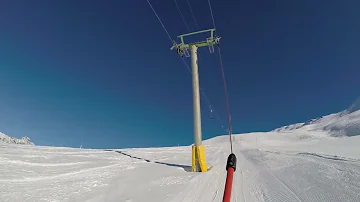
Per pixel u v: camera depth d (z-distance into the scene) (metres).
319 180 6.62
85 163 9.95
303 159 11.77
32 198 5.04
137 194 5.99
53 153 11.98
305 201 4.99
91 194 5.75
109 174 8.10
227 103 5.39
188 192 6.28
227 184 2.11
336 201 4.75
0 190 5.17
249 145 49.31
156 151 21.72
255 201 5.24
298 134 79.44
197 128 10.16
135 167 10.04
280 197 5.43
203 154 10.01
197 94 10.52
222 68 6.32
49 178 6.77
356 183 5.82
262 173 9.18
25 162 8.23
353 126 67.94
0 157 8.30
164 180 7.71
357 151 15.27
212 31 10.83
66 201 5.12
